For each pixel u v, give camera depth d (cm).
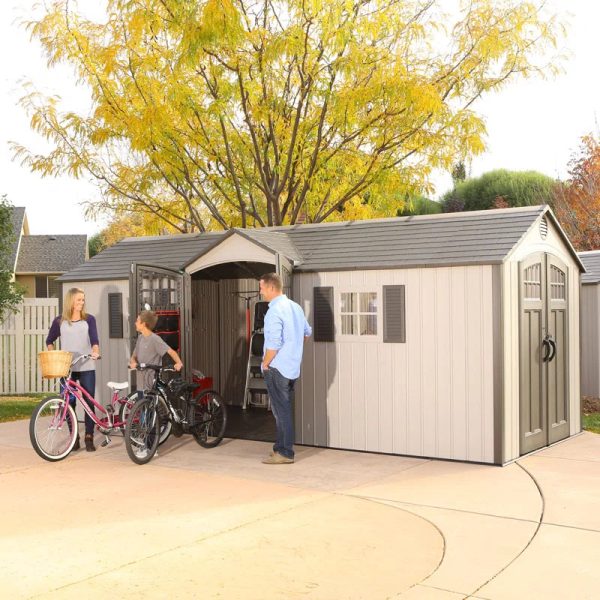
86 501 692
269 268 1223
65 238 3697
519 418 862
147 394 884
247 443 971
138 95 1348
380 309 896
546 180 3541
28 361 1627
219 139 1410
